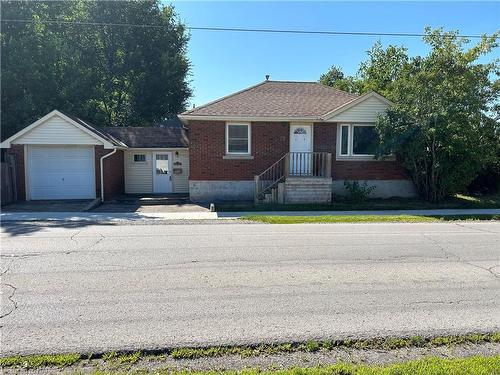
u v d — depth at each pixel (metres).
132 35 31.06
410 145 15.84
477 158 15.74
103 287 5.62
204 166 17.12
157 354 3.74
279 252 7.85
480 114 16.02
